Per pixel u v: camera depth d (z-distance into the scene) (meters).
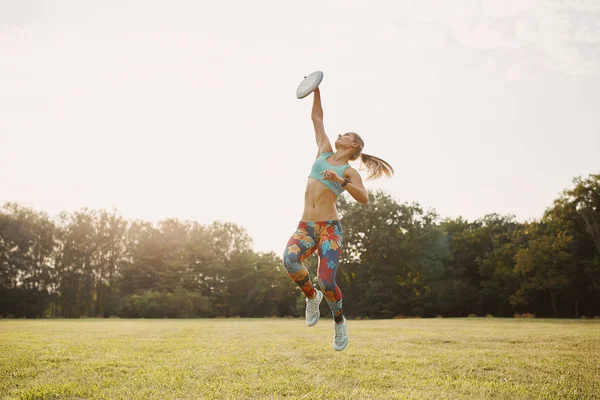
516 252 47.53
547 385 4.51
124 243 67.00
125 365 5.56
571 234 42.69
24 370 5.18
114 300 60.97
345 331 4.42
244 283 69.69
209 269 68.62
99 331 12.35
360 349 7.23
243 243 75.50
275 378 4.80
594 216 40.09
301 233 4.25
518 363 5.78
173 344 8.01
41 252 60.44
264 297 66.50
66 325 17.56
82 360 5.94
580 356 6.46
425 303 48.66
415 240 49.31
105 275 65.06
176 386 4.42
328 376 4.93
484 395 4.08
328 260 4.09
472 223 59.94
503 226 56.03
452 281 51.59
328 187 4.26
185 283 65.94
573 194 40.16
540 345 8.00
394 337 9.67
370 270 47.69
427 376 4.95
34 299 56.94
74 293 61.00
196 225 74.44
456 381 4.66
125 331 12.33
